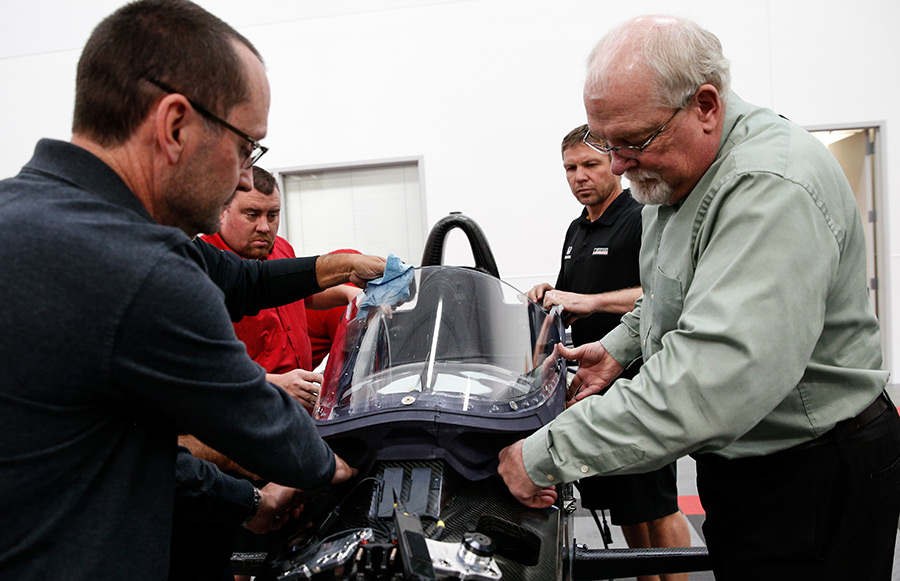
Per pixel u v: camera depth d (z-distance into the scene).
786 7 4.38
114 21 0.73
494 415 1.03
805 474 1.04
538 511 1.01
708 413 0.89
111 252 0.64
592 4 4.52
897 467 1.08
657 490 1.81
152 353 0.65
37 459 0.63
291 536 0.97
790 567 1.06
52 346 0.62
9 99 5.18
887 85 4.39
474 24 4.66
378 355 1.19
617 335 1.49
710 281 0.95
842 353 1.03
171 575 1.02
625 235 2.04
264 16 4.89
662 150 0.99
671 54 0.94
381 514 0.88
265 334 1.79
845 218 0.98
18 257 0.62
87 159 0.70
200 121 0.75
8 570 0.64
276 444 0.77
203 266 0.84
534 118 4.67
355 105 4.88
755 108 1.07
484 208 4.80
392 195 5.07
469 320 1.26
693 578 2.15
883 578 1.09
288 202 5.18
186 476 0.95
